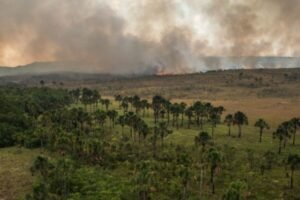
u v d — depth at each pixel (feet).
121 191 422.41
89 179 462.60
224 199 381.40
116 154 571.69
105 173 495.82
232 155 585.22
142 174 433.48
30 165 536.01
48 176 447.42
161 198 418.92
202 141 584.40
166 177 474.49
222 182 476.54
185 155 531.50
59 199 406.62
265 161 550.36
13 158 577.02
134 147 629.10
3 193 435.94
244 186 439.22
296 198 432.66
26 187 451.94
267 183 475.72
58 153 593.42
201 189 451.12
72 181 451.94
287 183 476.13
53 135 622.54
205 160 493.36
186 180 424.87
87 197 408.05
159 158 565.94
